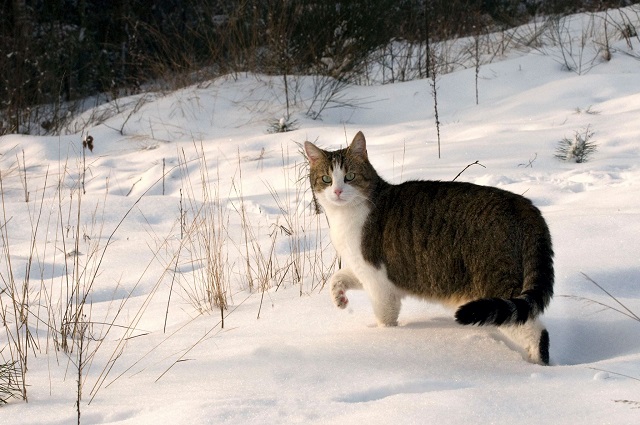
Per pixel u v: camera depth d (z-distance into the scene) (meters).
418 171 7.54
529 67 12.13
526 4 17.17
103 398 3.54
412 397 3.10
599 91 10.45
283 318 4.67
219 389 3.45
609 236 5.24
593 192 6.57
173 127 11.23
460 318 3.36
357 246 4.40
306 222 6.95
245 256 6.21
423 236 4.12
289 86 12.23
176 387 3.58
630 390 2.98
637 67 11.64
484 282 3.88
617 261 4.82
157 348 4.35
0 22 14.43
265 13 13.29
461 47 14.22
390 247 4.28
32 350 4.49
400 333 4.18
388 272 4.34
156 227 7.34
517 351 3.85
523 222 3.85
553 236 5.33
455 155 8.16
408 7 14.95
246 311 4.91
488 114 10.30
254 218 7.29
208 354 4.11
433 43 14.60
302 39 12.82
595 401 2.92
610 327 4.06
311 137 9.87
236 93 12.09
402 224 4.23
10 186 9.13
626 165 7.35
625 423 2.69
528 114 10.05
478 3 16.16
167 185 8.84
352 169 4.48
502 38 13.74
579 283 4.59
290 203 7.58
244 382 3.52
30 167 10.05
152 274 6.02
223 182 8.61
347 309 4.77
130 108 12.23
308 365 3.71
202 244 6.62
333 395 3.24
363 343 4.02
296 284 5.51
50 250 6.74
